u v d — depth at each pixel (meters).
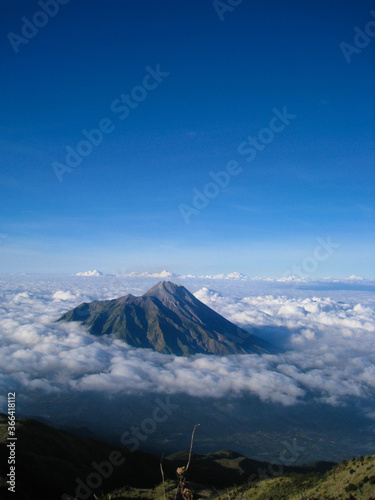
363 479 27.77
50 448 61.53
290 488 41.16
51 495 44.03
